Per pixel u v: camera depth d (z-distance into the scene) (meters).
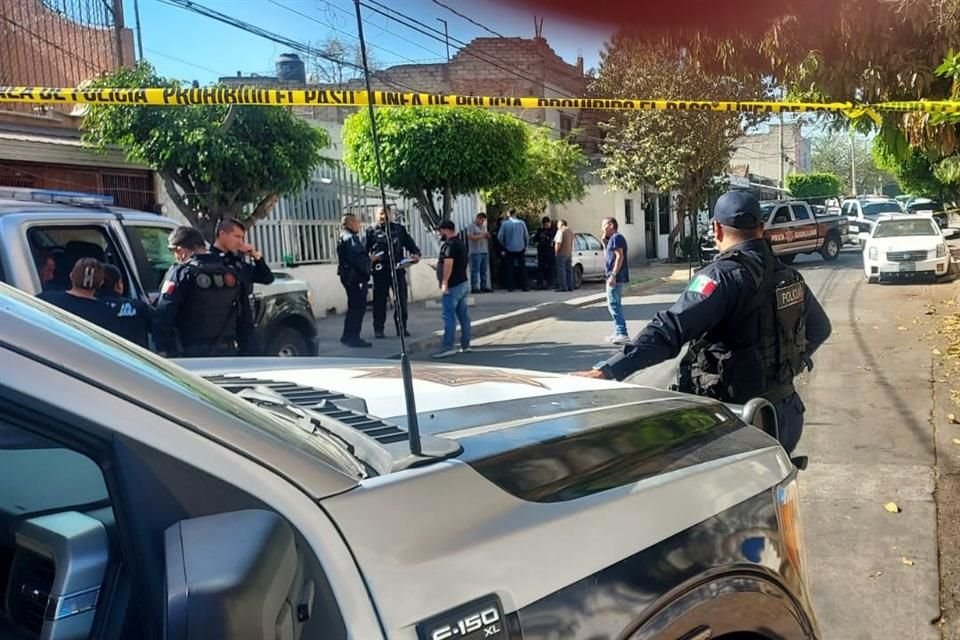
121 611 1.14
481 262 18.83
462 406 1.99
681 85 23.69
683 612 1.66
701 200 26.50
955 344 9.68
